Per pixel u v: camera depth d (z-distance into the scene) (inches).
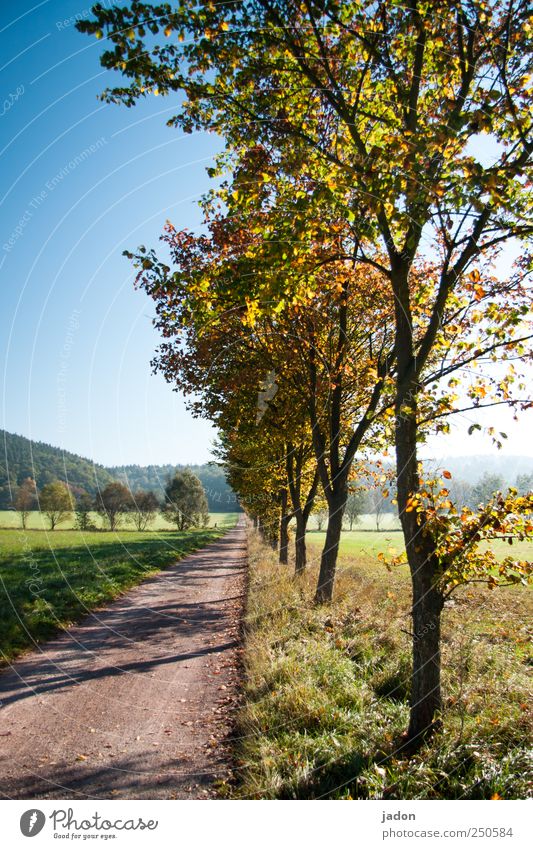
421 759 178.2
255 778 175.5
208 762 194.7
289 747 193.8
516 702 219.0
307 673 257.0
